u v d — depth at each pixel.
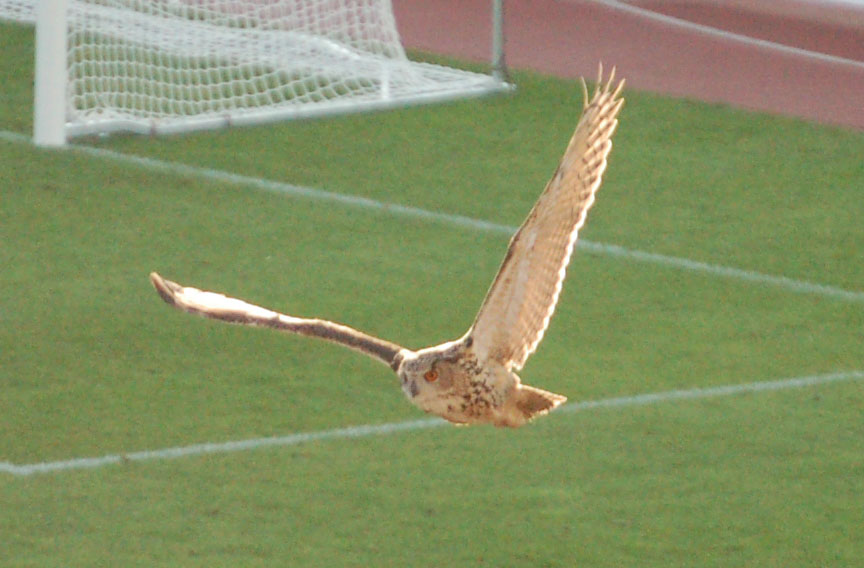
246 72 24.20
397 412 14.87
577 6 29.17
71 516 12.91
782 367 16.03
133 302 17.14
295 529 12.76
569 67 26.08
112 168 20.95
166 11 24.69
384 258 18.58
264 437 14.34
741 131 23.23
